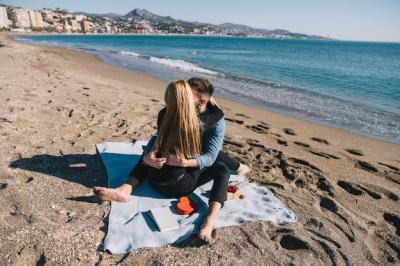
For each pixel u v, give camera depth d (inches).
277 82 554.3
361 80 624.7
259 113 329.4
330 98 436.8
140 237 109.5
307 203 141.8
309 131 273.4
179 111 116.3
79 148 177.3
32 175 144.9
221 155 141.5
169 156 122.0
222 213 125.2
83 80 406.3
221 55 1264.8
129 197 130.3
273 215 127.7
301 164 184.5
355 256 111.0
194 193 136.4
